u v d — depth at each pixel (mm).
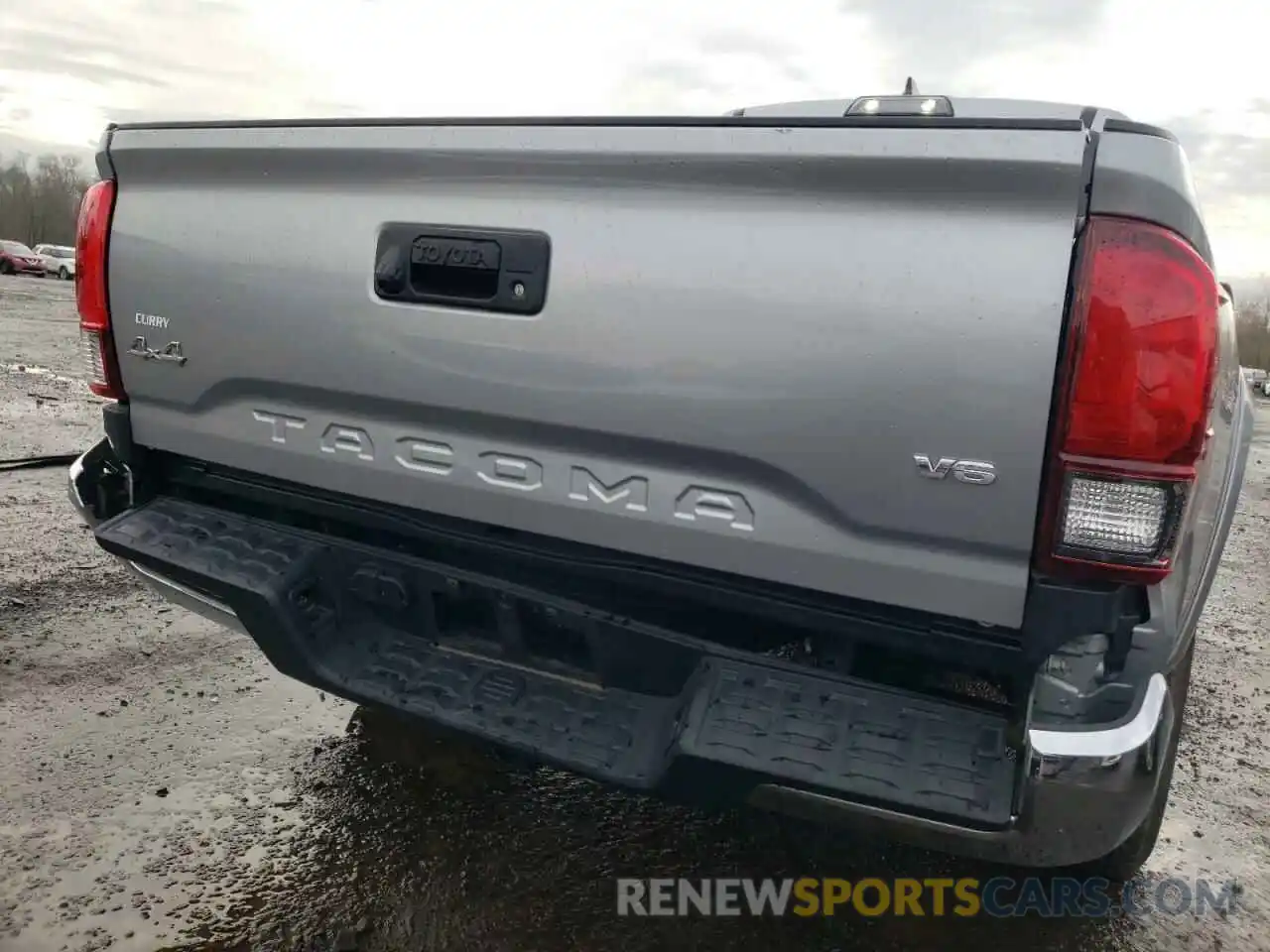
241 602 2377
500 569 2328
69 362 13148
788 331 1860
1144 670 1814
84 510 2775
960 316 1729
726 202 1902
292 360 2408
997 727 1913
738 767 1870
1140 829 2387
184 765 3113
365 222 2268
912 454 1799
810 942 2467
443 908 2516
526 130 2045
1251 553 7172
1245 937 2576
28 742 3188
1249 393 3578
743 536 1985
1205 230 1824
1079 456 1693
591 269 2023
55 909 2422
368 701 2318
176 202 2547
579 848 2811
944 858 2850
